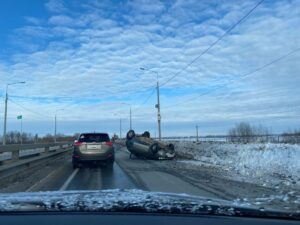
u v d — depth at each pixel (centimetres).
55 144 2983
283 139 5631
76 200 290
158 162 2686
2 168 1387
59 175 1756
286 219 262
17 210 255
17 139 9475
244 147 3719
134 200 292
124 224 235
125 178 1648
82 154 2097
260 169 2081
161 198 312
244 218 256
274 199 598
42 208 261
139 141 2972
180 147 4544
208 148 4009
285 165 2214
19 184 1438
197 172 1967
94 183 1477
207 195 1200
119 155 3616
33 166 1995
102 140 2130
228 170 2109
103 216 247
